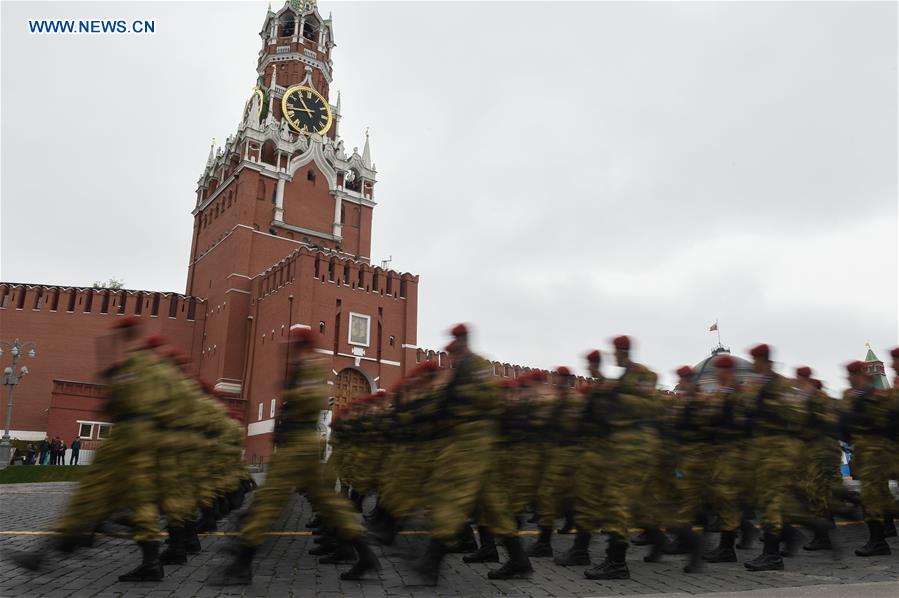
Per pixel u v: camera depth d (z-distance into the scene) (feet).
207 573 22.18
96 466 20.08
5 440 101.35
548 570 24.31
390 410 31.27
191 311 171.53
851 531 36.73
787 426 24.29
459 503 20.08
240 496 44.45
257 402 145.59
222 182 189.16
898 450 27.58
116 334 20.94
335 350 141.90
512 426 26.21
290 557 26.55
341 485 45.60
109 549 27.37
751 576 22.63
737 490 26.07
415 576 22.16
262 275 158.40
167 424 21.20
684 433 27.58
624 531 22.39
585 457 23.63
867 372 29.12
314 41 220.23
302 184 184.96
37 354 152.76
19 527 34.30
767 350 25.38
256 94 191.72
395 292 157.38
